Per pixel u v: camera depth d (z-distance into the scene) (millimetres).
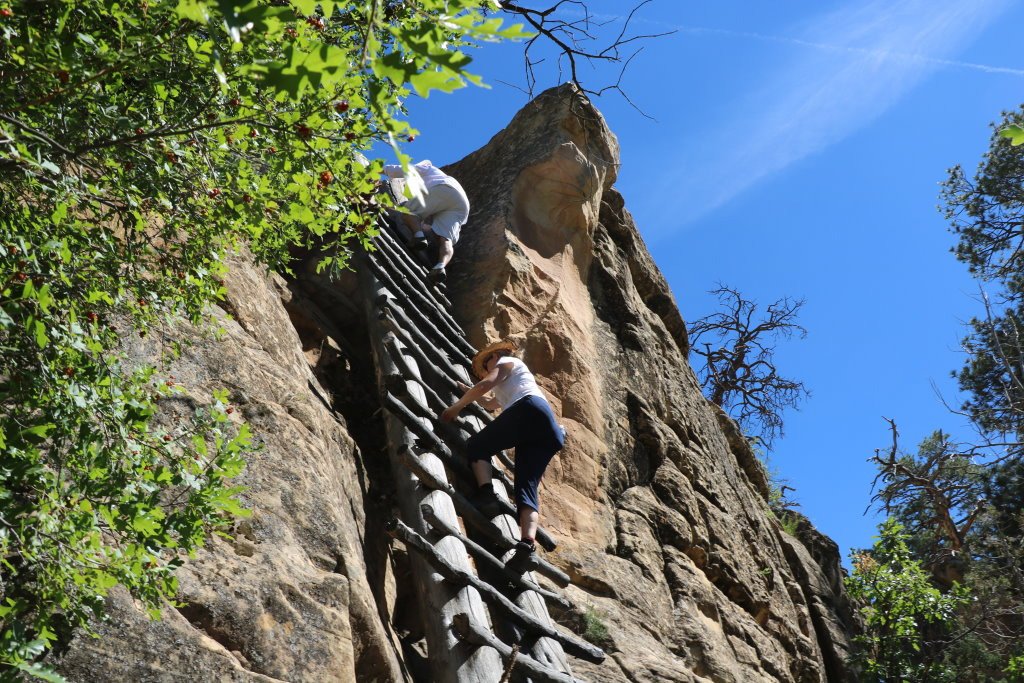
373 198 3051
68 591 2750
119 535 3059
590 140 9398
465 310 7723
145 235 3260
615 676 5812
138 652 3107
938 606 10180
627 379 8883
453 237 7902
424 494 4934
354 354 6758
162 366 4094
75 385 2736
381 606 4699
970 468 15586
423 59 2029
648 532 7672
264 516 3973
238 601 3535
